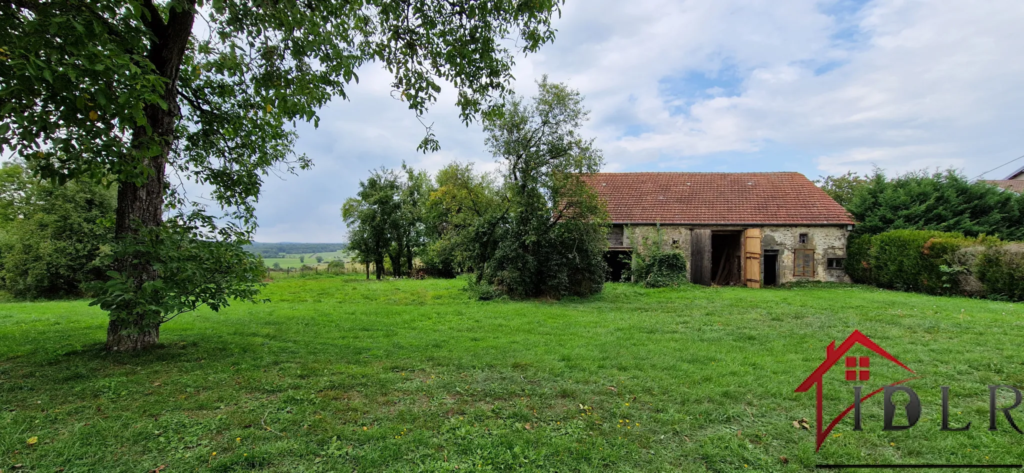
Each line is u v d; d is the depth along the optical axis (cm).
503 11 737
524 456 337
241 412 414
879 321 927
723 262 2159
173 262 546
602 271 1434
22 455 324
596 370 560
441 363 593
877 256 1766
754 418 414
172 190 750
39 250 1856
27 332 800
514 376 537
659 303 1261
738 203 2078
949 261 1438
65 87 385
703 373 543
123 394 452
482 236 1443
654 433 381
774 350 670
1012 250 1273
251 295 653
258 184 871
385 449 344
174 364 566
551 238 1357
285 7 575
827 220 1952
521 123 1294
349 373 539
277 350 660
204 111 756
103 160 447
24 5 400
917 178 2039
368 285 2042
